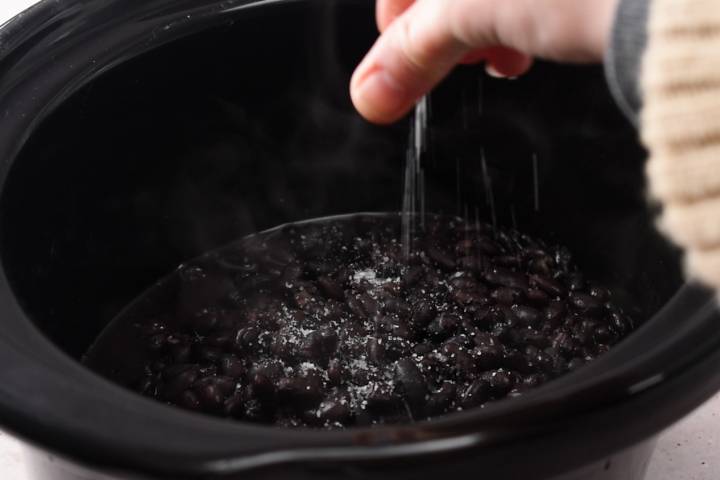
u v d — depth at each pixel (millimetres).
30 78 577
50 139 574
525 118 649
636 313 637
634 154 614
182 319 650
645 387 454
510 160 669
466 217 701
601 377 457
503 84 643
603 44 460
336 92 663
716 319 470
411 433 445
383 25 557
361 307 642
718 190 406
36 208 572
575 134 638
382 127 677
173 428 448
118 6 608
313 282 664
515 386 601
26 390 457
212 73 634
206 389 594
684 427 640
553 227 676
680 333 468
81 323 627
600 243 656
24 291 559
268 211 696
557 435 446
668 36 404
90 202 616
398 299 645
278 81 652
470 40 482
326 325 635
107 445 444
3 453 641
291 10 630
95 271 632
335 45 646
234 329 638
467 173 685
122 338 644
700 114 398
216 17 619
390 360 616
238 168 673
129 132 621
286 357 617
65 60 588
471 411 454
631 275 640
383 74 496
